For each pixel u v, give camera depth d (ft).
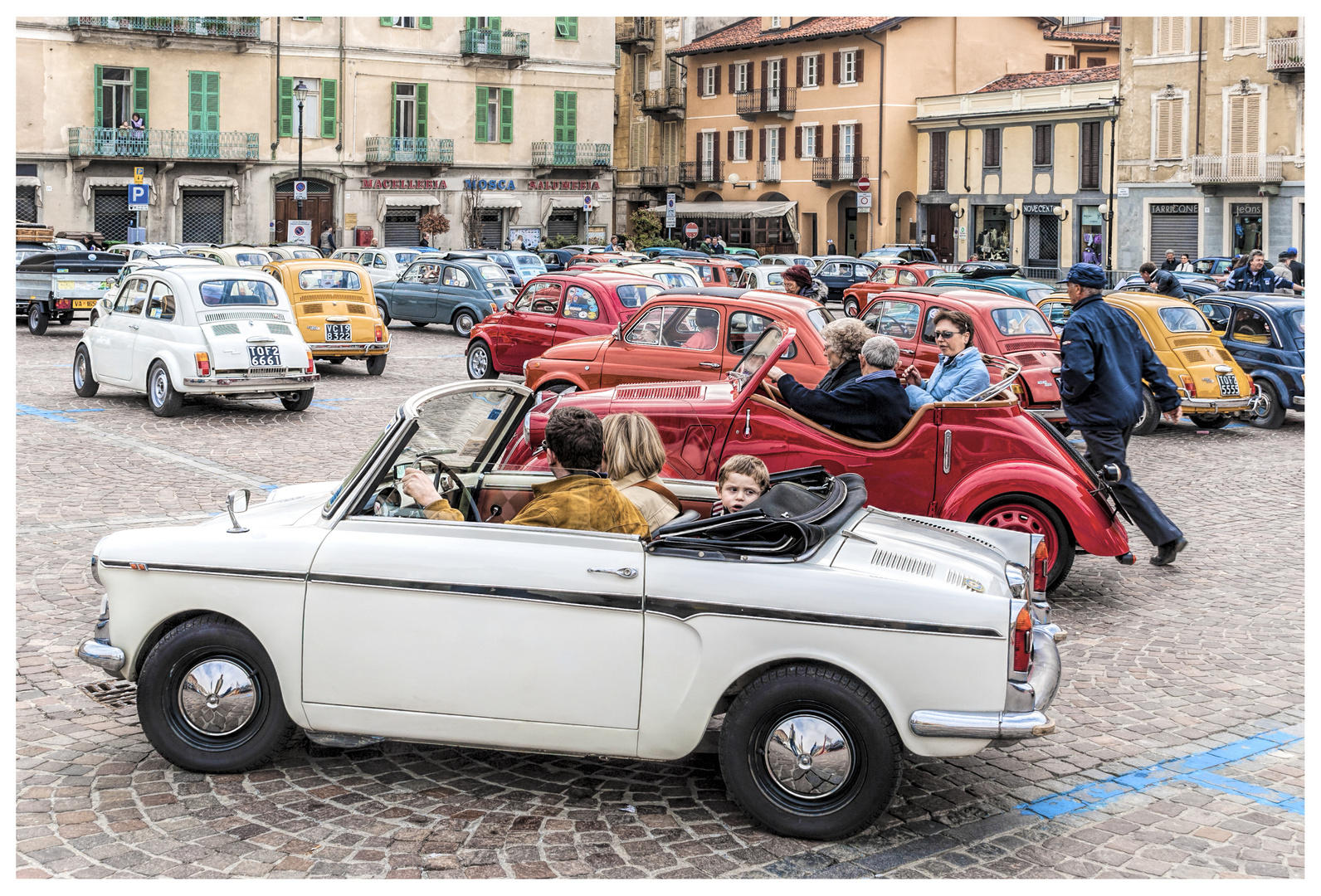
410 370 74.69
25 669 22.43
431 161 187.73
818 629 16.15
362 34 181.68
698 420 27.35
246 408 57.26
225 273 55.11
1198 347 55.36
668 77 226.79
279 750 18.28
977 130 187.42
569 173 201.98
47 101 163.73
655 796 17.63
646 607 16.51
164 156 170.30
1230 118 151.12
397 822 16.65
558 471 18.08
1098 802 17.80
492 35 190.19
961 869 15.65
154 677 17.87
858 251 201.16
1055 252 178.50
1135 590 29.63
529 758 18.92
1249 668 24.07
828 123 202.08
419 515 18.76
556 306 61.72
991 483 26.61
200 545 17.85
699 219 224.74
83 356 58.65
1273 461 48.11
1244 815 17.46
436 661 17.08
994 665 15.93
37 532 32.40
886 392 26.66
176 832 16.26
